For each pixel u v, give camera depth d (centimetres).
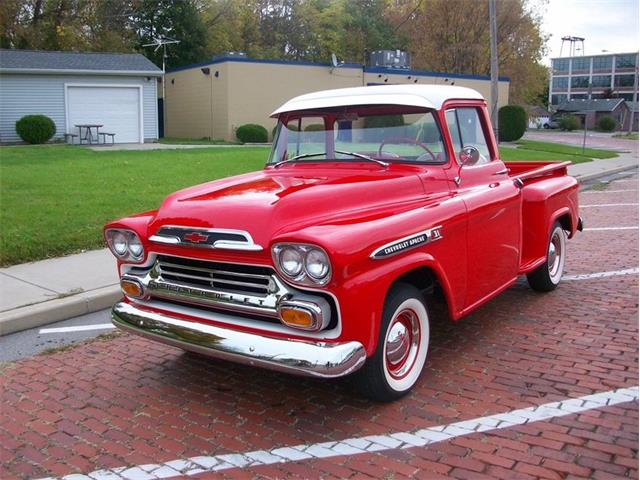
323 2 5416
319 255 331
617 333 523
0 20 3322
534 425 368
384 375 382
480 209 461
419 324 417
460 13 4031
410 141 464
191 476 324
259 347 351
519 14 4047
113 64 2678
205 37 4188
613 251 841
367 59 5003
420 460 333
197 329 376
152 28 4056
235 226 365
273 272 356
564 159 2431
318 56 5306
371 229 356
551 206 596
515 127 3366
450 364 462
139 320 407
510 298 627
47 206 980
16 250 759
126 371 468
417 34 4303
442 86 505
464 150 477
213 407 404
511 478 314
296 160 504
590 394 409
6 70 2411
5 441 367
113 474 329
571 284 678
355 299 342
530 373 444
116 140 2700
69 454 350
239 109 2875
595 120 7469
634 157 2770
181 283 396
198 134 3111
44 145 2256
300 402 407
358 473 322
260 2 5162
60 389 438
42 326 584
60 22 3628
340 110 486
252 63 2864
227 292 371
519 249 538
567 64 10550
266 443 356
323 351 338
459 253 436
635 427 364
